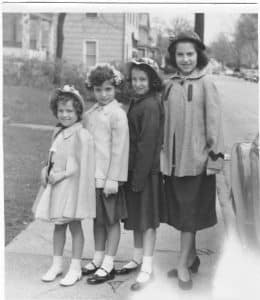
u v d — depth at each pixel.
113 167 3.08
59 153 3.19
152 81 3.12
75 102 3.20
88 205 3.11
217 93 3.02
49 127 7.15
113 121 3.12
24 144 6.11
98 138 3.17
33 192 4.75
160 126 3.08
